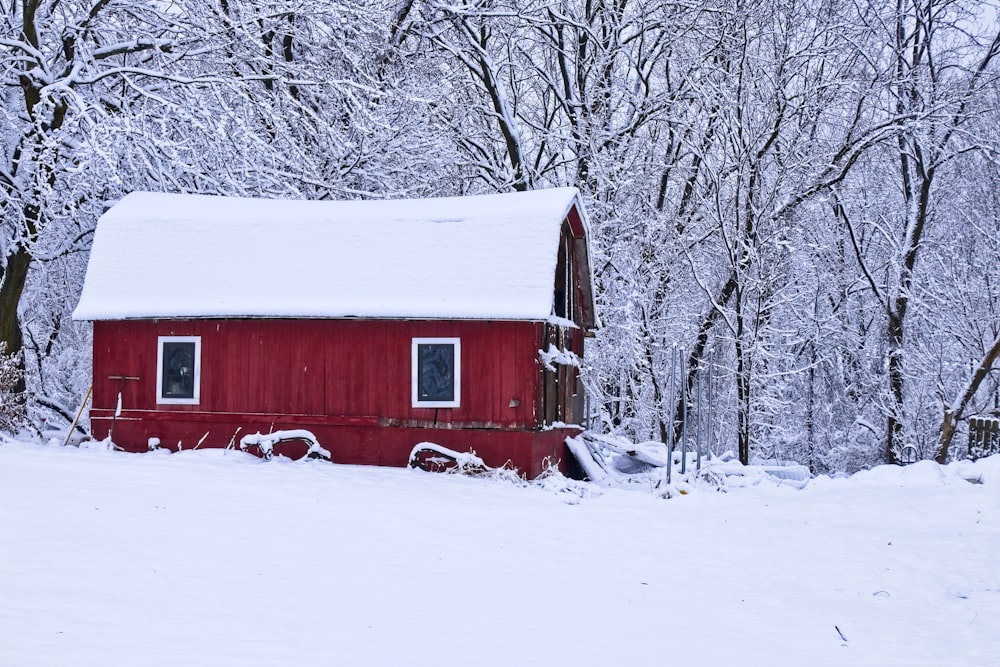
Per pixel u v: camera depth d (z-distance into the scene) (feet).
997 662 27.50
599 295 97.71
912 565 40.55
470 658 24.95
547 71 109.40
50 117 75.51
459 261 63.21
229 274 65.57
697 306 109.60
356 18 88.63
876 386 116.37
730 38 97.35
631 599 33.22
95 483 47.47
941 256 112.16
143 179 81.92
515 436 60.90
